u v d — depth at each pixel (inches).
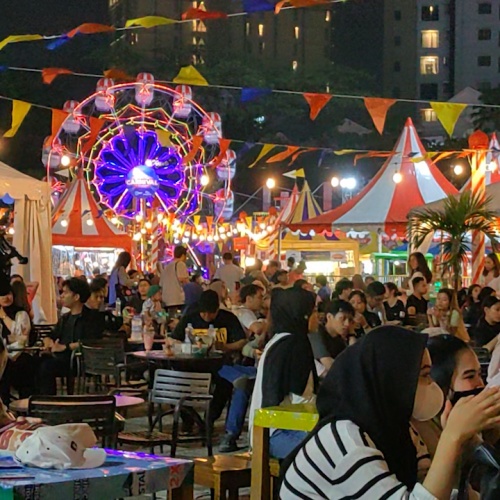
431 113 3614.7
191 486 172.2
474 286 573.3
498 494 117.6
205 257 1616.6
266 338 402.6
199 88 3065.9
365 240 1254.9
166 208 1430.9
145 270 1376.7
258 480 201.5
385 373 118.0
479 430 112.9
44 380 422.6
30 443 165.5
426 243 736.3
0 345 194.2
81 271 1171.3
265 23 4584.2
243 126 3097.9
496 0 3934.5
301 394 243.3
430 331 294.2
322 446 118.0
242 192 2738.7
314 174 2741.1
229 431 377.1
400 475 118.6
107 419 251.9
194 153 970.7
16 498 147.8
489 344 362.0
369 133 2913.4
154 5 4343.0
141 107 1384.1
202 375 325.7
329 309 311.1
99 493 157.1
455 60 3988.7
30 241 600.7
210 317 431.5
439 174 841.5
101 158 1401.3
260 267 867.4
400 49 4074.8
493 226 573.0
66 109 1290.6
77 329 431.8
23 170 2508.6
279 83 3159.5
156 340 489.1
